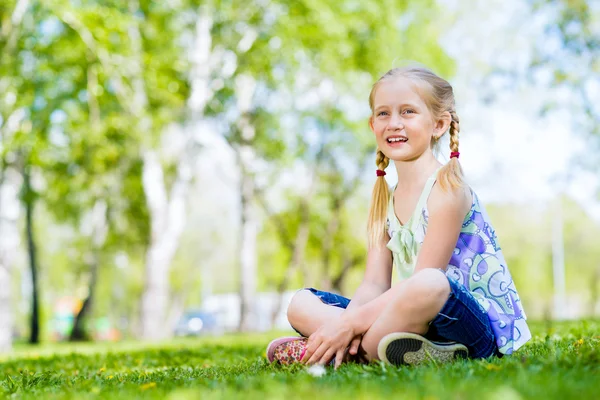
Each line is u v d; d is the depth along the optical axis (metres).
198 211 43.59
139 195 24.16
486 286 3.41
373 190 3.80
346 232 29.88
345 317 3.22
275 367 3.49
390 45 18.23
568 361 2.67
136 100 17.34
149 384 2.95
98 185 21.22
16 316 50.19
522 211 46.44
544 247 47.94
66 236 37.25
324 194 27.16
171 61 17.48
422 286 3.00
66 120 17.67
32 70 16.56
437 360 3.06
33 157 17.75
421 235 3.46
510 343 3.32
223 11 17.36
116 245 27.95
